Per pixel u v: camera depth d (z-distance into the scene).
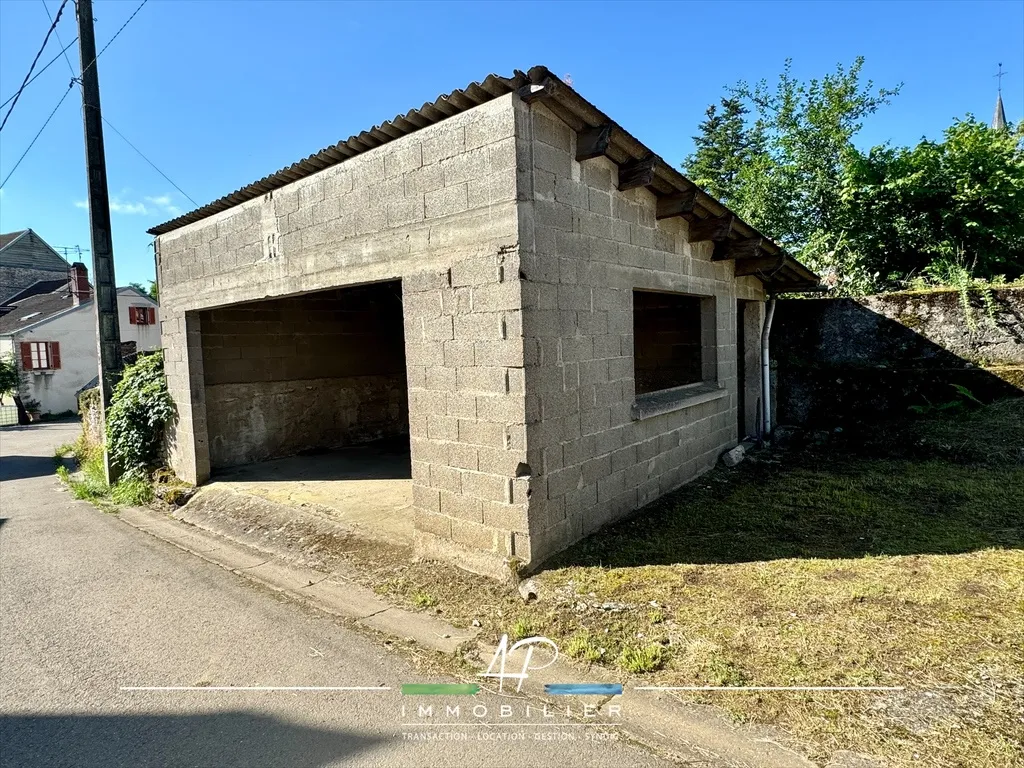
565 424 4.36
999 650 2.98
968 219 9.36
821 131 12.98
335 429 9.49
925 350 8.01
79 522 7.08
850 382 8.09
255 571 5.07
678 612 3.55
